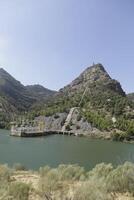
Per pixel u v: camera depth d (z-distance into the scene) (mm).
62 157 73750
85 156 78938
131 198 16094
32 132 180250
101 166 23453
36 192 15383
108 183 17312
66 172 21188
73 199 13594
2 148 92000
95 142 152625
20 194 14594
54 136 193625
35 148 99438
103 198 13961
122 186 17406
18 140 141500
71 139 168500
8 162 57625
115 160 69188
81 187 14180
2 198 13773
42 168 25438
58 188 15945
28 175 24469
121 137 177000
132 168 19203
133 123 198000
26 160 63188
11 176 23328
